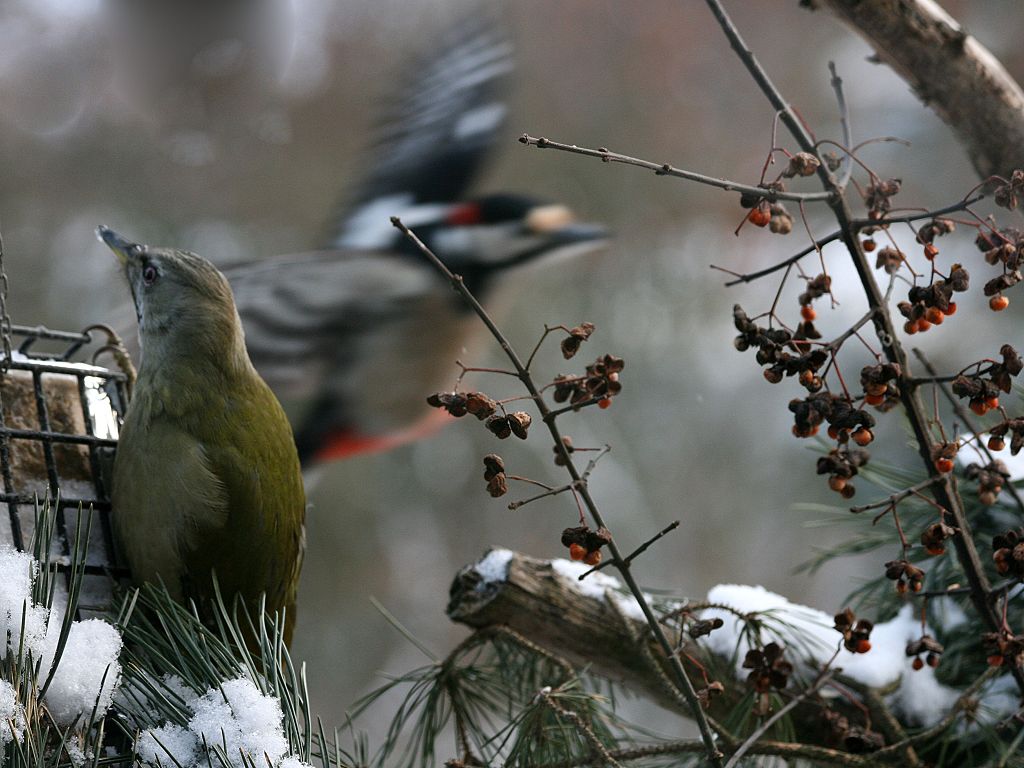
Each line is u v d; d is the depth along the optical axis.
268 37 16.17
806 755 5.20
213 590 4.92
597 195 16.97
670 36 17.47
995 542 4.61
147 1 16.11
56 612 4.25
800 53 18.58
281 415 5.27
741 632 5.48
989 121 5.78
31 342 5.31
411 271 10.37
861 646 4.66
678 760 5.64
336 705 15.95
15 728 3.73
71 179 16.36
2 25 16.42
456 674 5.77
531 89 17.09
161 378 5.02
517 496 16.56
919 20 5.76
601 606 5.56
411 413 10.49
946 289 4.50
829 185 4.66
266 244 16.19
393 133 10.97
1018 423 4.46
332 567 16.19
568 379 4.36
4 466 4.87
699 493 16.95
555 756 5.34
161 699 4.11
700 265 17.11
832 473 4.40
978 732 5.54
